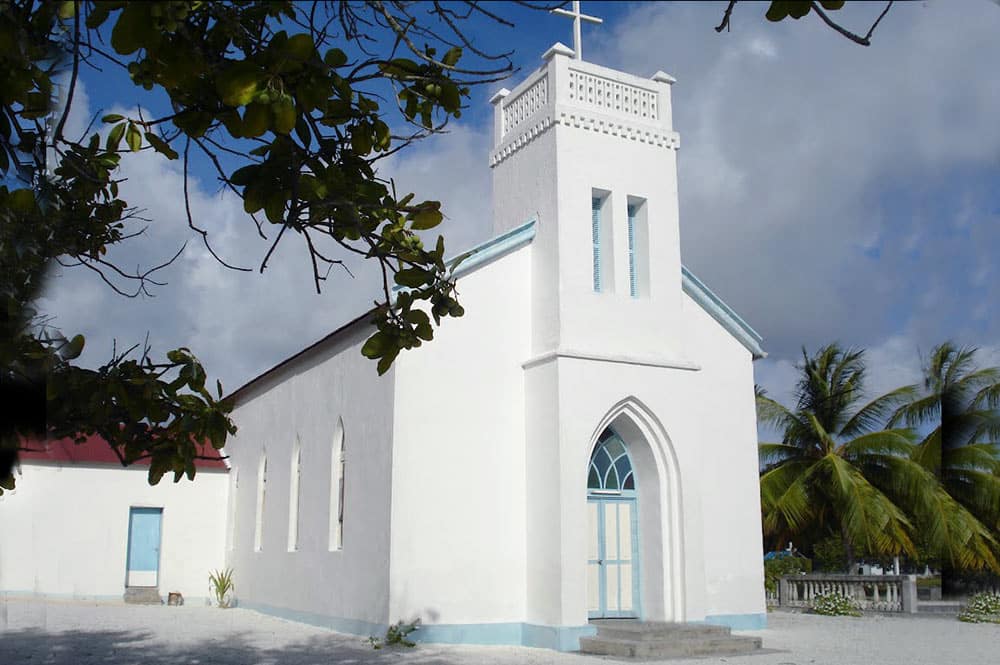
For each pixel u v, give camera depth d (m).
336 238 4.68
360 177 4.54
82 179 4.76
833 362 31.47
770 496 28.39
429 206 4.69
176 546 24.30
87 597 23.06
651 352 16.55
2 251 3.53
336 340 18.22
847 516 26.75
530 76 17.55
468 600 15.09
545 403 15.66
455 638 14.87
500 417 15.92
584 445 15.41
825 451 29.34
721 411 18.16
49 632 16.42
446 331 15.72
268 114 3.46
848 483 26.22
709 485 17.69
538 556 15.36
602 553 16.33
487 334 16.08
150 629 17.28
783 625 18.86
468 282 15.99
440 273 4.83
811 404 31.25
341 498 17.73
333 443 17.91
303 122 4.08
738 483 18.05
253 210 4.08
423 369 15.44
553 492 15.20
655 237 17.09
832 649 14.66
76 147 4.30
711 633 14.98
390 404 15.35
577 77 16.97
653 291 16.83
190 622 18.70
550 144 16.64
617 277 16.56
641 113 17.53
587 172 16.62
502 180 18.08
